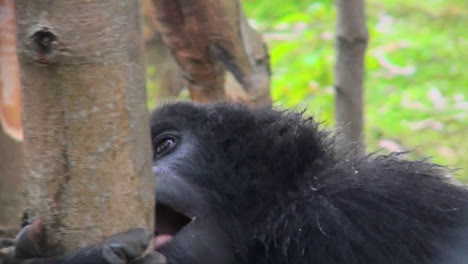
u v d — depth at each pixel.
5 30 8.72
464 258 5.83
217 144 6.38
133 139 4.25
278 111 6.69
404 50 15.47
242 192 6.22
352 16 9.46
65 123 4.18
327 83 13.56
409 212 5.97
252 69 7.96
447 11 17.30
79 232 4.28
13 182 8.93
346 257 5.82
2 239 5.23
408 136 13.56
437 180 6.37
